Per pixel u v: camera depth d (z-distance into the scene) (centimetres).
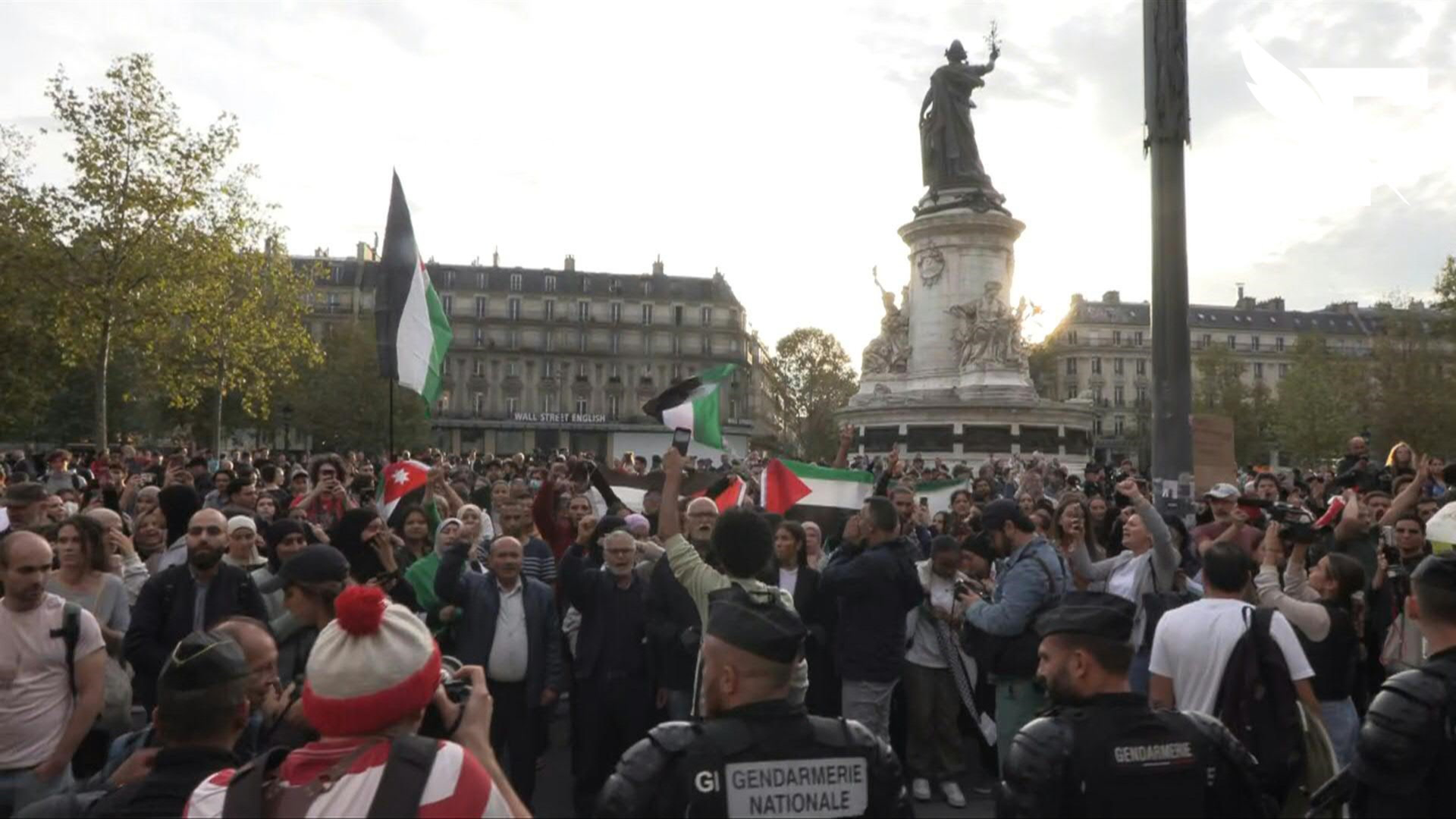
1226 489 917
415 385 1236
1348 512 868
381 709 261
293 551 758
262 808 256
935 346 3912
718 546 554
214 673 332
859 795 318
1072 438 3866
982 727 850
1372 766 392
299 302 4256
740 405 11231
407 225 1253
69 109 3222
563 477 1522
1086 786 339
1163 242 1197
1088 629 357
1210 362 9581
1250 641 520
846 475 1335
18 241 3256
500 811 260
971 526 1244
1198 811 343
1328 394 7194
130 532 1083
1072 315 12175
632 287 11106
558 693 782
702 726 315
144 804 315
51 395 4419
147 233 3325
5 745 536
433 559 843
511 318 10756
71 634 555
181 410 5950
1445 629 406
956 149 4022
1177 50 1197
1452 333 5850
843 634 804
